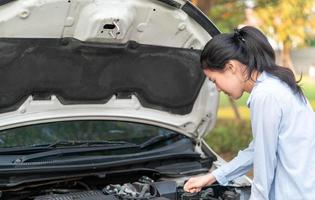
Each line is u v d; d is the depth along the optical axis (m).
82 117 3.09
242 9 7.54
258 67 2.37
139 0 2.81
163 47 3.05
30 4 2.57
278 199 2.43
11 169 2.74
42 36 2.71
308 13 7.38
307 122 2.39
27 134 3.01
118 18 2.69
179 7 2.94
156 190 2.83
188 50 3.11
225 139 8.09
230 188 3.00
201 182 2.73
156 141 3.29
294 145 2.35
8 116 2.87
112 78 3.05
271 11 7.32
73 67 2.90
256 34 2.41
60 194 2.82
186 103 3.31
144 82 3.15
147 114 3.26
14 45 2.67
